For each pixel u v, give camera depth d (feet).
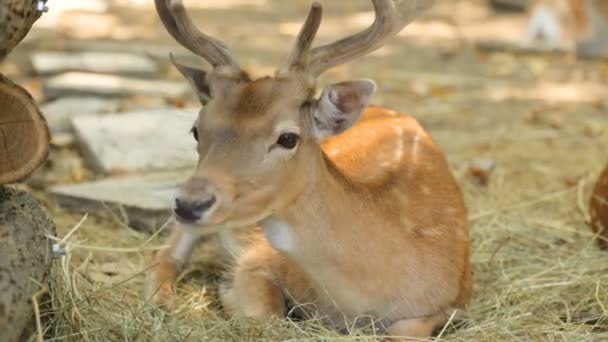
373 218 28.91
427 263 30.01
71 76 58.75
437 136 54.49
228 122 26.50
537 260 36.96
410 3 28.99
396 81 66.49
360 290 29.19
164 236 37.88
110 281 33.12
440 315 30.55
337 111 27.73
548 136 54.75
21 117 25.99
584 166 49.49
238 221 26.71
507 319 31.14
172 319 30.09
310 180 27.58
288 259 29.76
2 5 24.58
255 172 26.40
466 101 62.54
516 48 77.97
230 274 34.01
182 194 25.84
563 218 41.81
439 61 73.97
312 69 27.61
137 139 46.83
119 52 67.15
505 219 40.19
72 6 86.38
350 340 28.78
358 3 96.07
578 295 33.71
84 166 45.98
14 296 24.50
